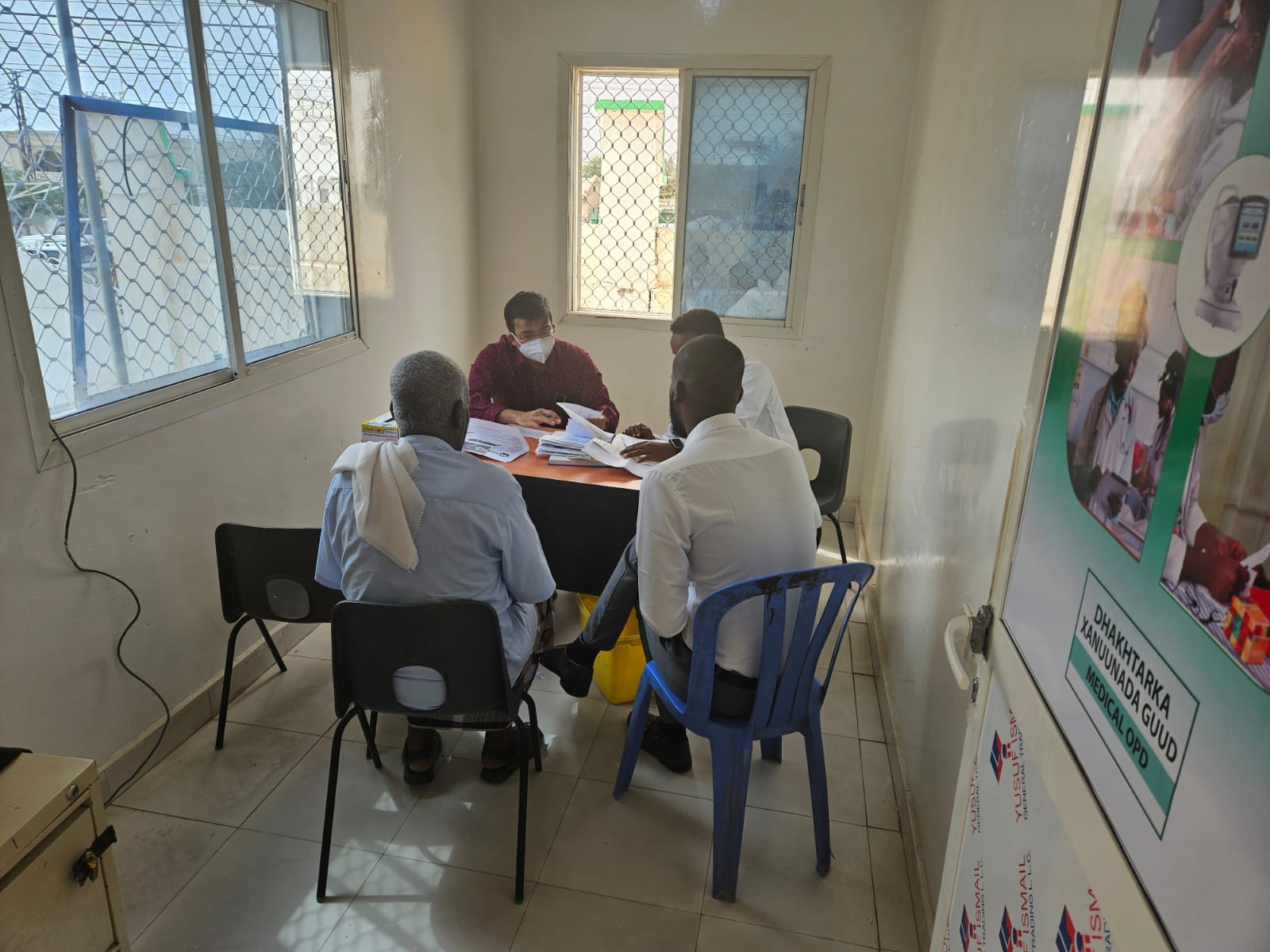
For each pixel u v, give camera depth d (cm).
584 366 316
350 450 179
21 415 174
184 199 220
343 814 206
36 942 111
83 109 187
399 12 315
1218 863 57
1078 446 90
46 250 182
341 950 170
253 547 206
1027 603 103
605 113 384
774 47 353
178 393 220
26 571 179
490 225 400
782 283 387
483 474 175
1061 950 84
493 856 194
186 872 187
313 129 273
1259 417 55
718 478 171
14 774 114
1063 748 87
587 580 258
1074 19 132
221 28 227
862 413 395
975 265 195
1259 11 59
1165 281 71
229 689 231
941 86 278
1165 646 67
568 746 233
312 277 282
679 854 197
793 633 172
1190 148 69
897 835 206
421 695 177
